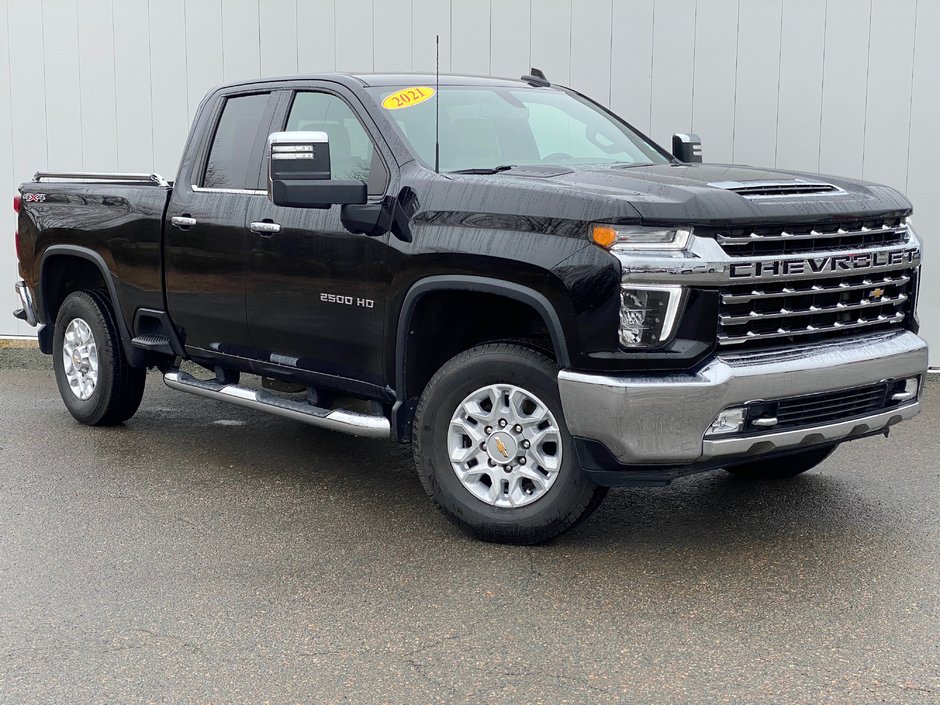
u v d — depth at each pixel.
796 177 4.82
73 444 6.63
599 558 4.59
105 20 9.33
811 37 8.02
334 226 5.12
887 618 3.96
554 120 5.68
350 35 8.83
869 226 4.66
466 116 5.37
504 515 4.66
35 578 4.42
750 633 3.84
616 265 4.13
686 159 6.24
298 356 5.47
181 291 6.06
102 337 6.79
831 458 6.22
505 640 3.80
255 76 9.07
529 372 4.49
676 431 4.14
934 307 8.08
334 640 3.81
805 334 4.43
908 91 7.93
